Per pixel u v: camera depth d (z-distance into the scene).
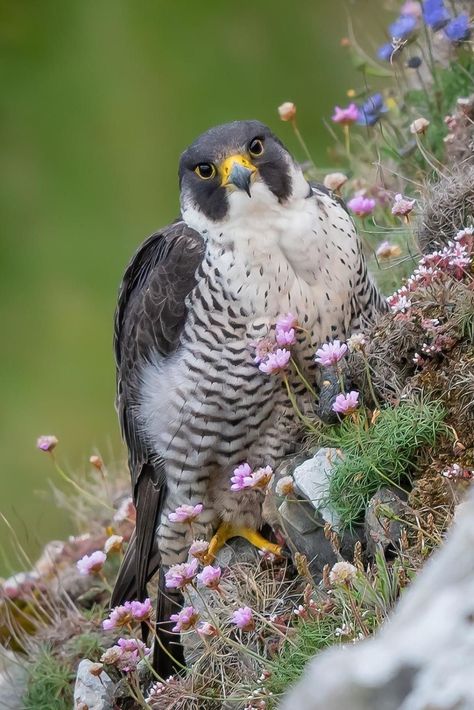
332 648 6.81
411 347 8.59
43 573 11.09
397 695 4.60
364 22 14.29
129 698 8.93
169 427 9.39
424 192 9.92
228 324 9.10
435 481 7.82
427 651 4.64
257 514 9.50
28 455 18.48
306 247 9.09
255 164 9.18
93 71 22.45
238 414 9.20
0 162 21.95
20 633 10.75
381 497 7.97
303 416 9.12
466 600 4.80
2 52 22.86
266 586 8.57
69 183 21.58
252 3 21.83
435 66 11.49
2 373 19.78
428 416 8.09
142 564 9.81
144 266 10.05
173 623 9.14
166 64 22.14
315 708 4.67
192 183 9.38
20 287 20.66
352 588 7.50
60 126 22.12
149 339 9.59
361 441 8.15
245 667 8.04
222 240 9.19
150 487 9.83
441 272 8.62
